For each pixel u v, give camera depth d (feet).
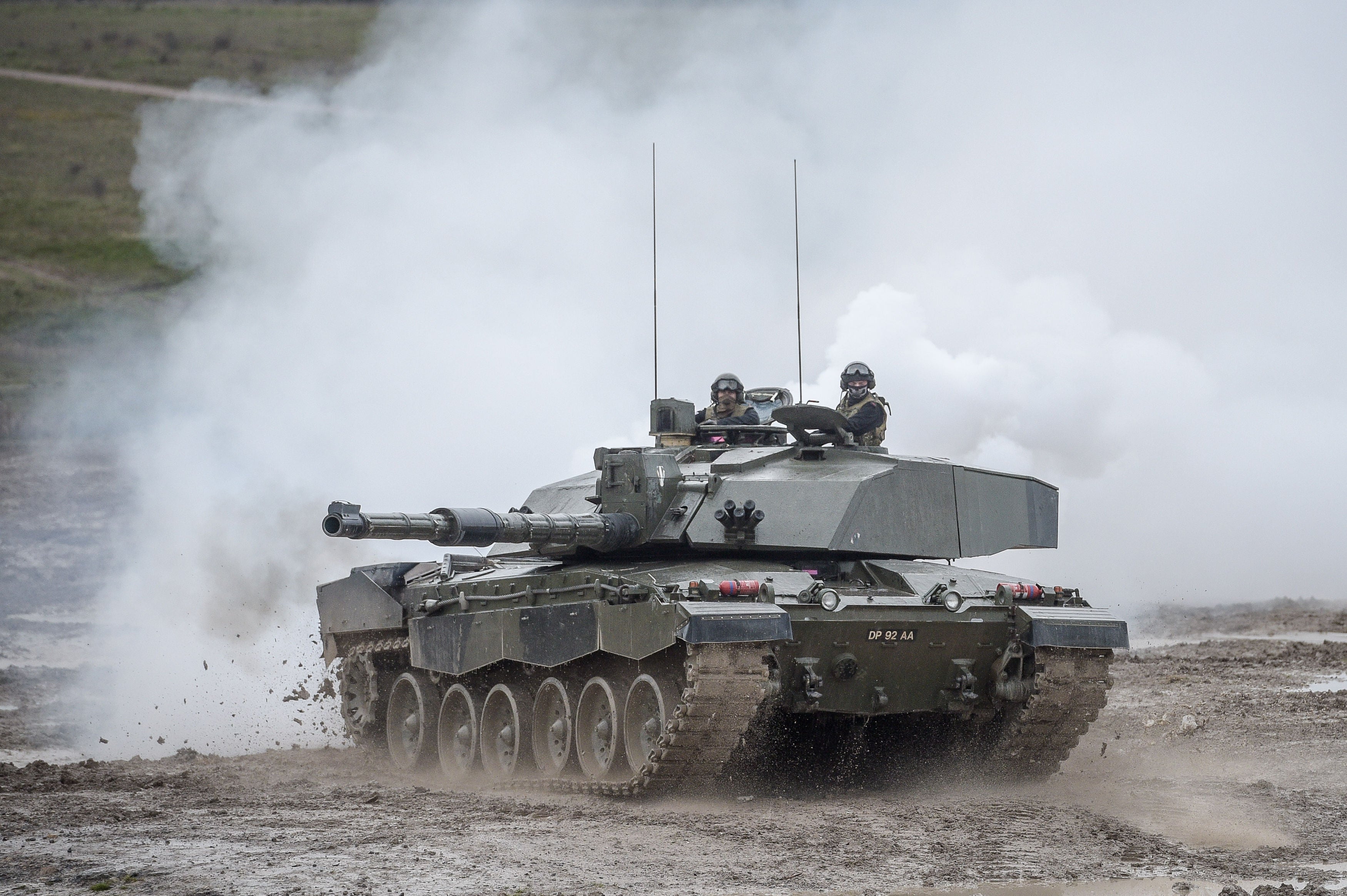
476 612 158.51
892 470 152.97
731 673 128.26
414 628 170.09
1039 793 146.41
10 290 576.20
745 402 186.39
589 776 145.07
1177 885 101.86
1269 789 144.36
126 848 113.91
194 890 99.25
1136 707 202.90
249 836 118.73
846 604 136.98
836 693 141.69
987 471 164.55
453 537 141.79
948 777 156.46
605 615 138.10
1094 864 109.09
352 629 186.60
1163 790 144.97
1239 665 243.40
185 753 179.11
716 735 131.13
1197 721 184.65
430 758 170.30
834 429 163.12
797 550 150.92
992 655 146.51
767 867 107.14
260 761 179.73
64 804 137.28
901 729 156.76
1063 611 144.46
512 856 110.01
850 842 116.47
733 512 146.51
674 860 108.99
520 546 180.65
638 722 140.36
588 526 150.10
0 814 130.41
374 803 138.51
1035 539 170.60
